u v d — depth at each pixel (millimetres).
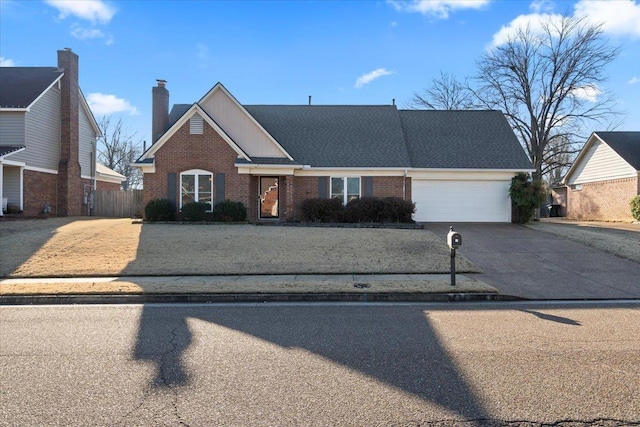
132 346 5695
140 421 3670
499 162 22359
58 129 25750
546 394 4176
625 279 10586
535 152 36281
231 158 20203
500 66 36531
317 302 8750
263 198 21844
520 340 5906
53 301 8789
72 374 4699
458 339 5973
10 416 3752
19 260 12320
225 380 4531
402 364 4996
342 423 3637
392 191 21953
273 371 4785
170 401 4035
